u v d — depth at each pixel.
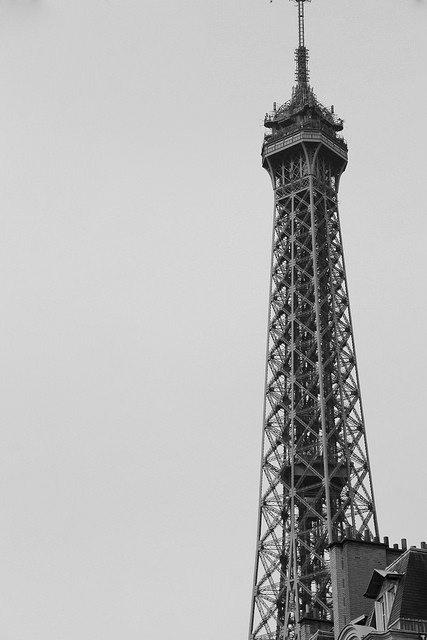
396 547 166.62
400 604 137.25
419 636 134.25
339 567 164.50
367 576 163.12
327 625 198.00
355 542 165.00
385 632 134.88
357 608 160.62
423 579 139.88
